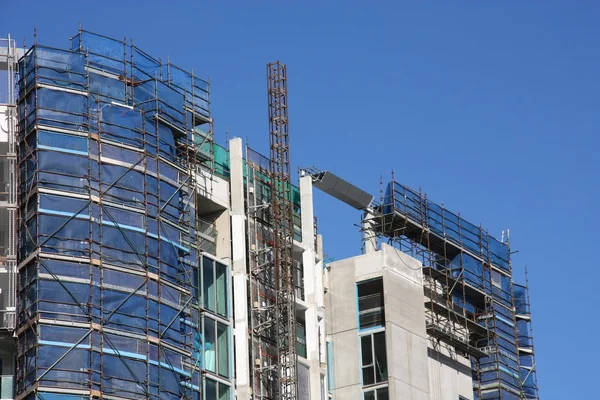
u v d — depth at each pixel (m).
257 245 146.75
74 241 130.75
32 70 136.00
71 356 127.56
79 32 139.38
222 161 147.38
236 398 138.88
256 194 149.25
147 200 135.12
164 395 130.62
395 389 149.75
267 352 143.88
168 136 139.62
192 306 136.75
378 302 153.50
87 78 136.50
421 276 158.00
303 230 152.12
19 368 128.25
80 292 129.50
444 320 161.12
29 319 128.38
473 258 167.75
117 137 135.75
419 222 161.88
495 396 164.62
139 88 139.88
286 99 155.75
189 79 145.88
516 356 169.00
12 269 131.62
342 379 152.25
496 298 169.00
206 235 143.50
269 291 146.25
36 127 133.38
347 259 156.25
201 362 136.38
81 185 132.75
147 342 130.75
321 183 156.25
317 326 149.12
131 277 131.88
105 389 127.69
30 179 132.62
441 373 158.00
